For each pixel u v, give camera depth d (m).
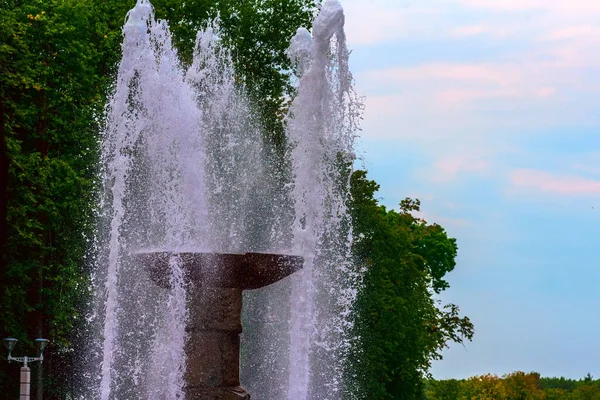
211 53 34.84
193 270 16.75
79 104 39.19
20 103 37.06
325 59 20.84
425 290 65.31
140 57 21.08
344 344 49.44
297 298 21.23
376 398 52.25
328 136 21.03
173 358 17.47
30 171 35.12
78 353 38.16
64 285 37.16
